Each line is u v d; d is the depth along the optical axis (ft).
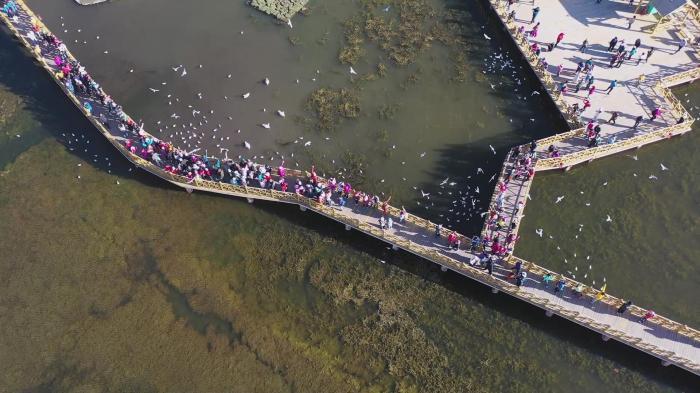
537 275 94.27
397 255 101.81
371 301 96.78
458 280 98.43
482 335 92.48
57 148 118.83
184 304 97.55
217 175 110.11
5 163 117.19
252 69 132.05
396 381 88.33
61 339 94.27
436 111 122.21
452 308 95.55
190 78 130.72
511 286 92.22
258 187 108.27
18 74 132.57
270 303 97.40
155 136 119.55
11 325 95.86
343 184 105.09
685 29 126.21
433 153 115.14
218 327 94.79
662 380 87.30
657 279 97.09
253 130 120.26
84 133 120.88
